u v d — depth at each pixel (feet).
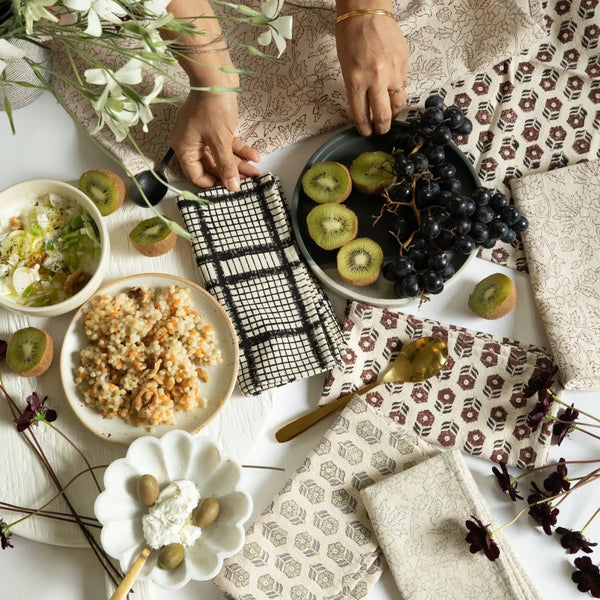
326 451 4.14
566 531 4.11
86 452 4.08
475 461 4.30
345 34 4.13
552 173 4.55
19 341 4.03
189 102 3.97
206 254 4.27
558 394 4.27
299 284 4.31
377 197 4.46
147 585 3.95
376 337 4.31
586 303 4.38
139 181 4.33
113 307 4.02
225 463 3.83
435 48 4.70
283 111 4.58
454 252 4.30
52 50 4.44
